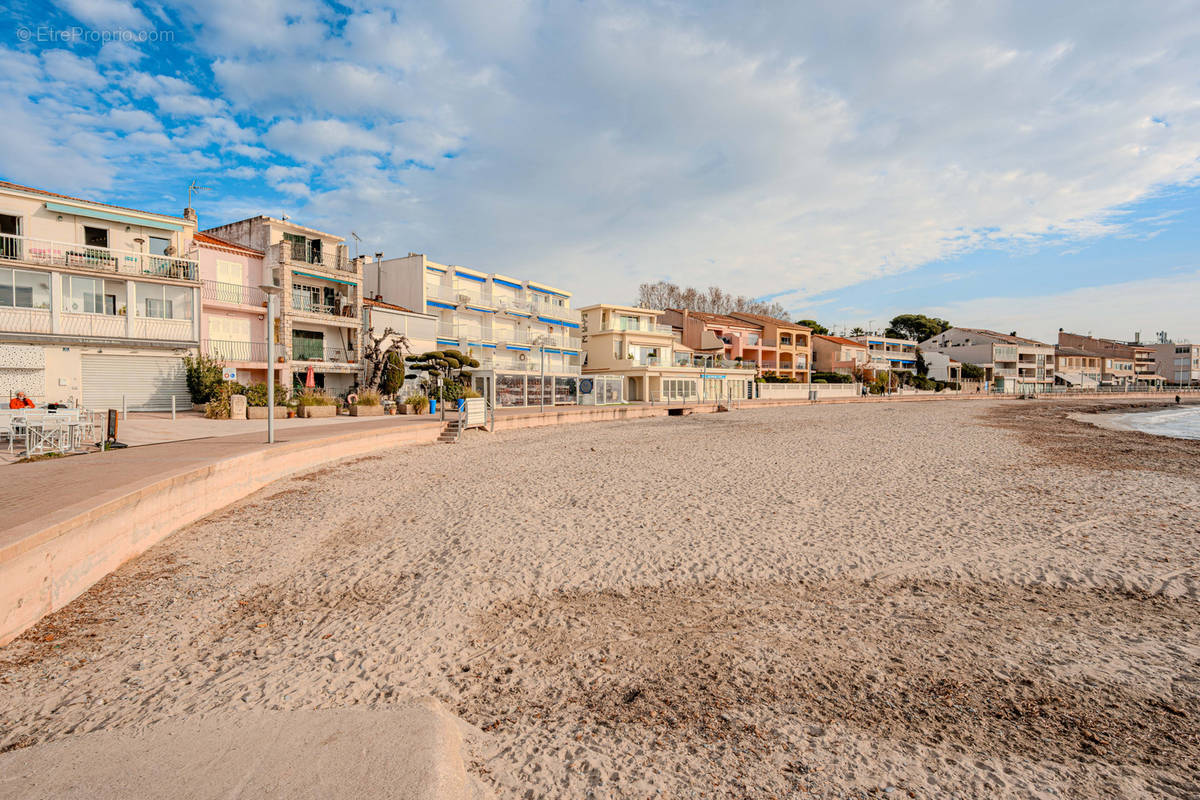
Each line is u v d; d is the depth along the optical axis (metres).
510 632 5.96
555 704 4.50
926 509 11.68
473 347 46.19
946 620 6.36
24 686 4.58
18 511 6.51
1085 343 121.62
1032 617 6.46
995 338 96.62
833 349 81.12
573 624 6.18
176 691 4.56
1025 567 8.17
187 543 8.68
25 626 5.45
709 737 4.04
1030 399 82.38
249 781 2.72
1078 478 15.42
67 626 5.70
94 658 5.12
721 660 5.33
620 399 52.53
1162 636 5.93
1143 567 8.16
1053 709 4.51
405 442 21.80
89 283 24.06
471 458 18.73
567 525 10.23
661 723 4.22
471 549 8.73
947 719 4.34
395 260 44.03
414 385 36.97
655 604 6.81
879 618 6.42
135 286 25.23
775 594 7.17
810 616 6.46
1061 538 9.62
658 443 24.12
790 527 10.24
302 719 3.42
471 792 3.09
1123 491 13.59
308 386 32.72
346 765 2.87
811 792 3.44
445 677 4.94
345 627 5.97
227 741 3.14
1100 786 3.56
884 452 21.11
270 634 5.79
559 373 49.78
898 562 8.41
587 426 33.53
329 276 34.78
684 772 3.60
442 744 3.17
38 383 22.59
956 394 78.44
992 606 6.80
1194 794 3.48
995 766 3.75
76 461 11.00
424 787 2.67
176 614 6.17
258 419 23.81
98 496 7.39
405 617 6.25
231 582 7.22
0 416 12.32
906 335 112.62
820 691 4.75
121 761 2.94
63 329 23.12
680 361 63.62
